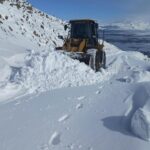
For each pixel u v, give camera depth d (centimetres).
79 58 1346
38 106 779
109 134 598
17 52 1656
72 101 817
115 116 695
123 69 1727
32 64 1112
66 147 554
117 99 827
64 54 1301
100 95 883
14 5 3328
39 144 566
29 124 658
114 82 1108
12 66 1268
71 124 655
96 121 668
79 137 593
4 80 1041
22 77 1014
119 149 536
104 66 1673
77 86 1016
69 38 1499
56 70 1089
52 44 2961
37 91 939
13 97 880
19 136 600
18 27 2639
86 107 766
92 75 1141
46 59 1120
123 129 619
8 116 713
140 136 572
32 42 2475
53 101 820
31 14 3625
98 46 1491
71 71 1105
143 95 797
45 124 655
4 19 2572
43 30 3216
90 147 551
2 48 1669
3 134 613
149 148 532
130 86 976
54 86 988
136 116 600
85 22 1485
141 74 1154
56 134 611
